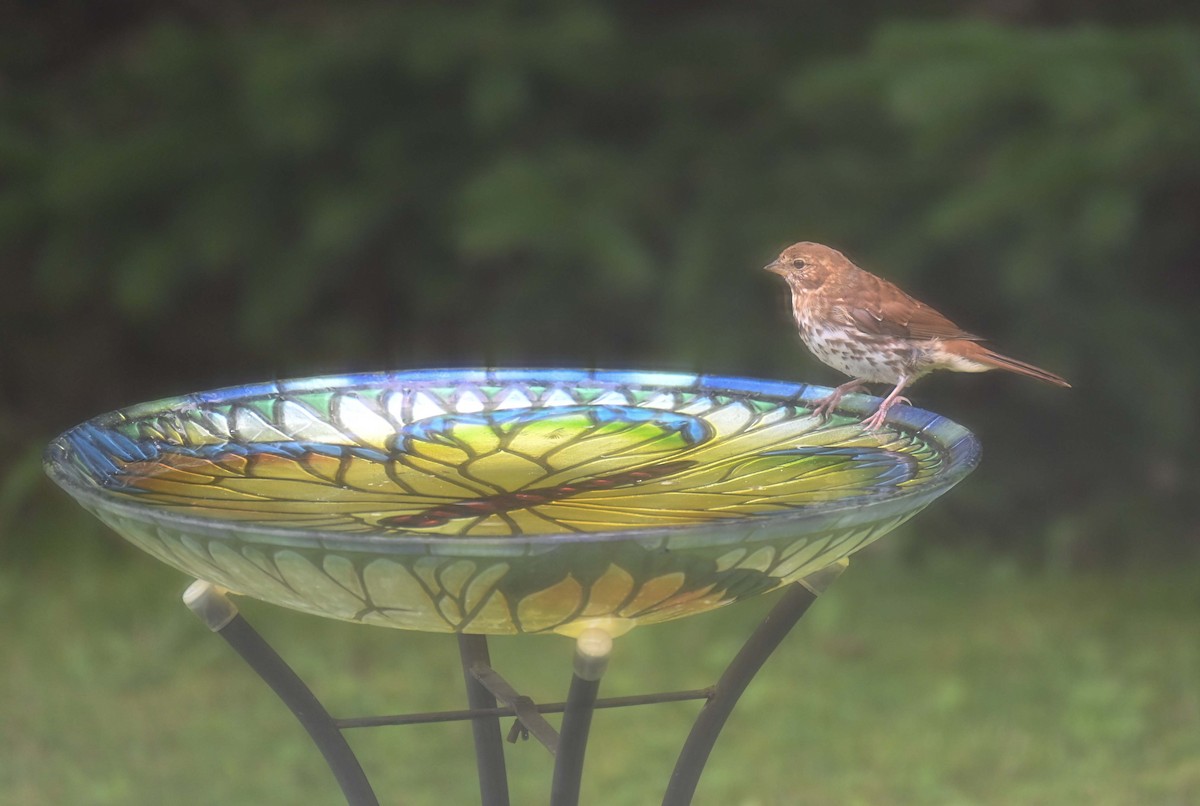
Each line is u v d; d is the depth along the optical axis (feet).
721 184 36.78
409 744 29.78
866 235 35.73
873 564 39.52
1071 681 32.30
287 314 37.96
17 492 41.60
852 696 31.91
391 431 16.60
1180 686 31.94
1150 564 39.45
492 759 16.98
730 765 28.84
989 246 35.29
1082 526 40.27
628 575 11.06
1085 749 29.12
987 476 40.78
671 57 38.63
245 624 14.42
